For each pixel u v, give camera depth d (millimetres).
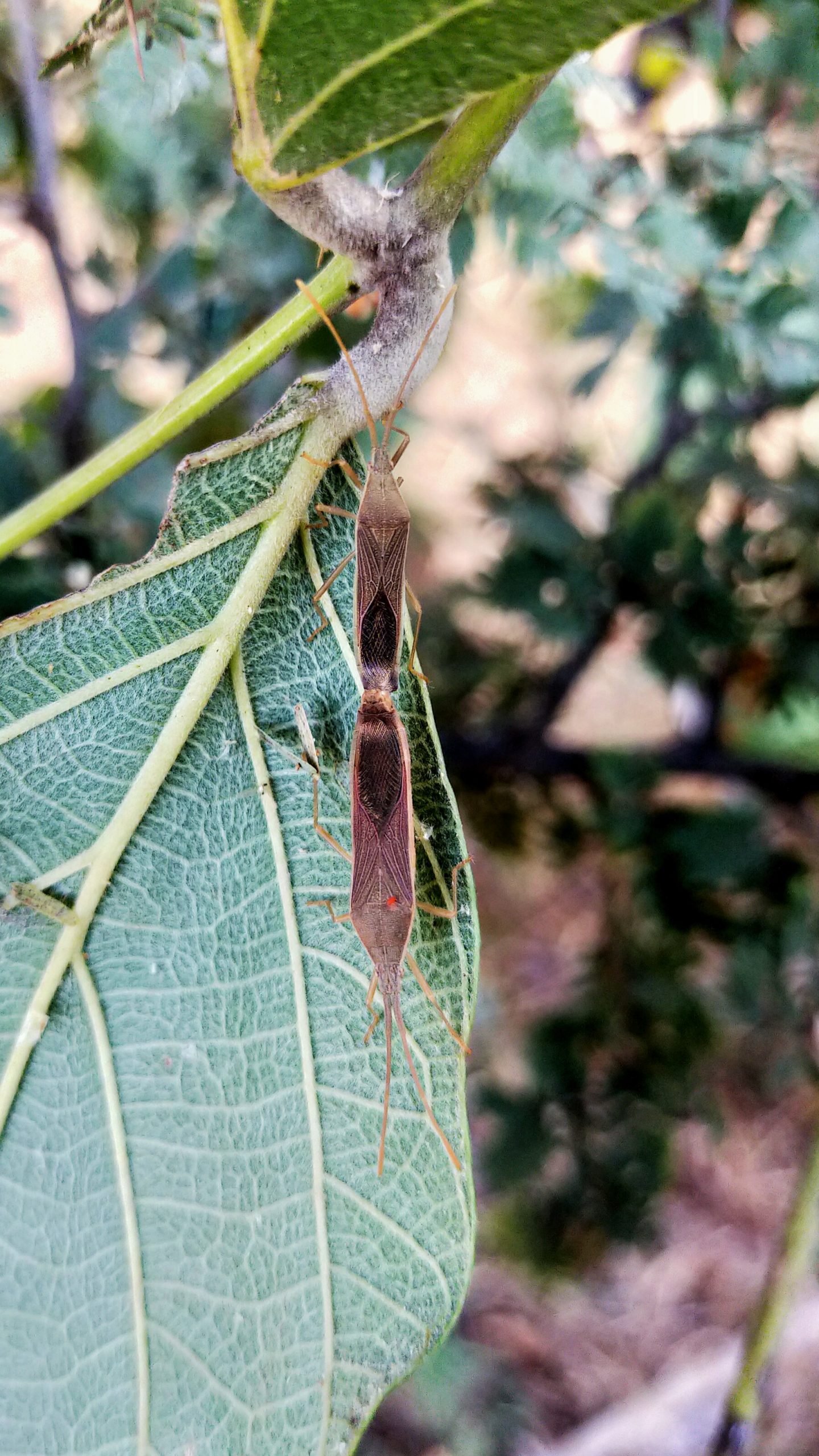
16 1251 83
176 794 88
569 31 68
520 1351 265
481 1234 227
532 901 328
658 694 331
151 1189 85
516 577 172
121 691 87
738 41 137
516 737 190
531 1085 196
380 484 94
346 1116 87
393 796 88
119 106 113
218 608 88
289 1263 85
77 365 153
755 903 183
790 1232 109
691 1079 188
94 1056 85
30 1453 81
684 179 131
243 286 148
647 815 185
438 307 84
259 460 86
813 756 233
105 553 143
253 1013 87
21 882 86
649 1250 200
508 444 284
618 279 128
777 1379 229
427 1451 220
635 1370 264
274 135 73
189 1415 83
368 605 90
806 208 131
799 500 161
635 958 190
